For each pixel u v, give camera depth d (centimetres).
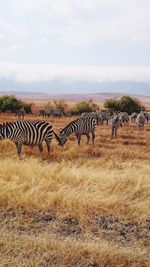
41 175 862
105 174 897
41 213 652
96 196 718
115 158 1330
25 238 526
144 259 475
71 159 1355
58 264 463
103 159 1284
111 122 2256
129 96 6022
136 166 1134
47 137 1444
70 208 657
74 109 5909
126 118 3538
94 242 536
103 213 658
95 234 577
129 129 3019
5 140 1530
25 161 1102
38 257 469
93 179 838
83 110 5881
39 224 605
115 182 807
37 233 564
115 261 468
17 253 481
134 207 679
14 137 1359
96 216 648
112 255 479
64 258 471
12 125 1364
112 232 587
